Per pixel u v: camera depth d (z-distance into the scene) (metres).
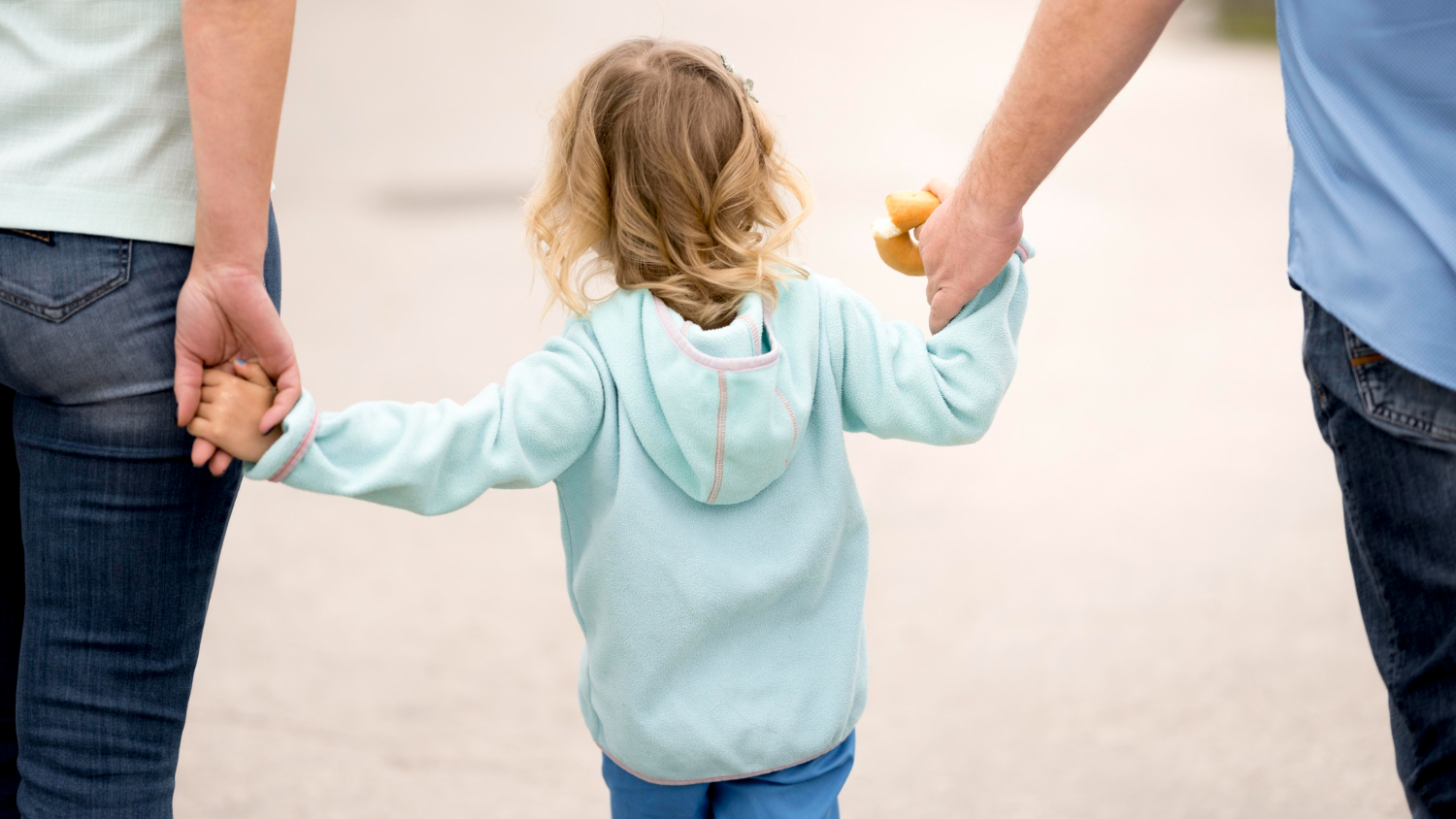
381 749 2.98
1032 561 4.08
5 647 1.84
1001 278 1.95
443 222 8.29
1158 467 4.94
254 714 3.11
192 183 1.60
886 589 3.90
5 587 1.83
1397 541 1.48
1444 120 1.38
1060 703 3.23
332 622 3.62
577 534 1.89
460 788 2.83
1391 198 1.41
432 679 3.32
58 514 1.62
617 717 1.89
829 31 18.88
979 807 2.77
